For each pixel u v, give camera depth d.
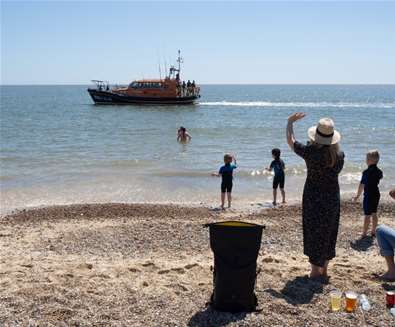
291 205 13.38
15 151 25.17
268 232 9.97
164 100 64.56
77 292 5.69
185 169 19.58
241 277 5.07
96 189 15.94
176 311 5.13
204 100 113.62
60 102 96.12
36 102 96.75
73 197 14.80
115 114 55.53
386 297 5.33
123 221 11.21
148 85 64.62
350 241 9.22
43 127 39.75
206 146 27.48
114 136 33.06
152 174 18.47
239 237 5.03
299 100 112.62
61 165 20.62
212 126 40.62
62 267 7.07
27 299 5.46
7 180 17.38
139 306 5.27
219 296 5.13
